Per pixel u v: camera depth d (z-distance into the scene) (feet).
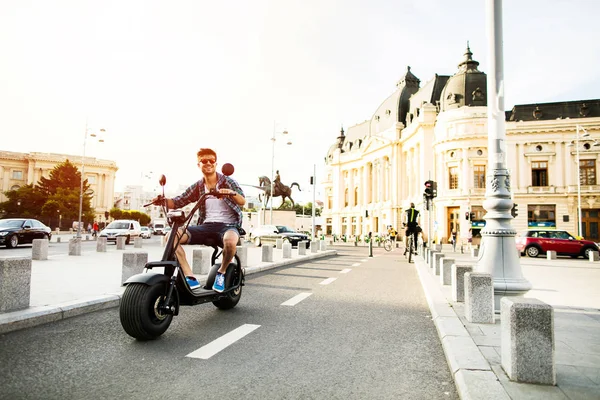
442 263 29.37
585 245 72.84
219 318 18.67
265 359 12.99
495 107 21.33
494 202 20.52
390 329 17.48
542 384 10.34
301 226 276.82
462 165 143.13
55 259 46.16
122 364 12.14
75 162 322.55
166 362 12.44
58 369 11.60
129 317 14.05
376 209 226.99
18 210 218.38
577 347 13.82
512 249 19.89
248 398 9.94
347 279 35.35
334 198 284.82
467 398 9.49
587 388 10.07
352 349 14.39
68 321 17.52
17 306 17.37
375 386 10.99
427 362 13.14
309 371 12.01
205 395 10.05
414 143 186.80
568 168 135.74
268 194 136.05
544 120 140.05
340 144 312.91
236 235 18.12
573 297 25.43
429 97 185.37
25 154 315.17
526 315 10.63
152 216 437.99
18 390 10.04
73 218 213.05
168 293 14.90
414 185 192.54
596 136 134.00
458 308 20.51
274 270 41.98
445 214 147.23
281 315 19.67
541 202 137.39
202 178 19.30
